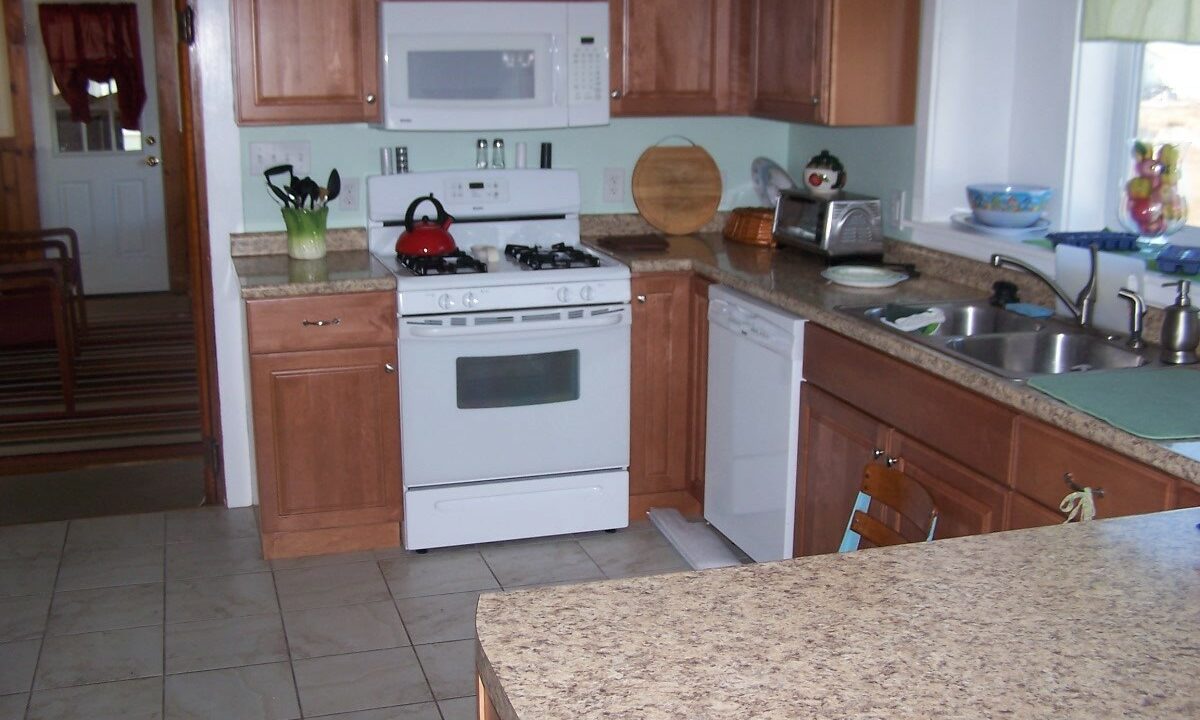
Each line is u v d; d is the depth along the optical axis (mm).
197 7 3713
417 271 3574
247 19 3562
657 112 3980
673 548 3748
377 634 3158
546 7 3719
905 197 3721
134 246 7641
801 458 3195
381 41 3621
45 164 7336
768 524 3367
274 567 3576
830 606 1318
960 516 2533
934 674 1164
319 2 3598
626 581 1395
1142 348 2633
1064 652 1211
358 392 3537
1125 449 2023
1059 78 3334
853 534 2291
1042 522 2283
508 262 3814
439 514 3645
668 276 3789
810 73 3617
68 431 5008
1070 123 3301
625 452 3803
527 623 1276
